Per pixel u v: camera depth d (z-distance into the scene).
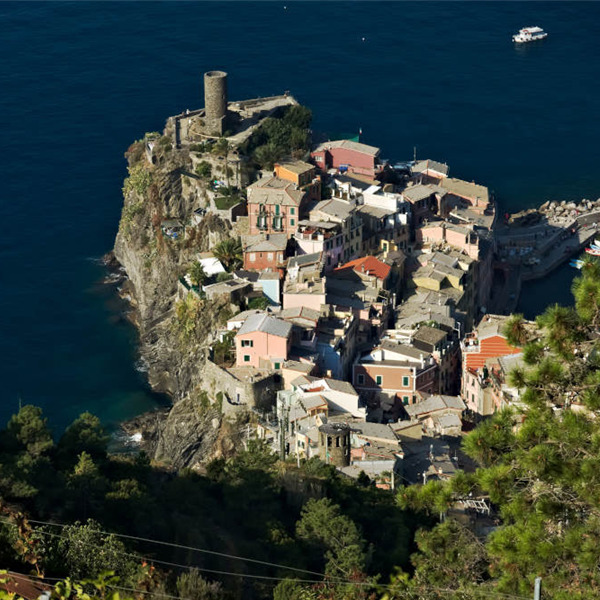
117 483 188.12
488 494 113.38
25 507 172.50
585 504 108.44
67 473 186.75
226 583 168.12
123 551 152.75
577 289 113.00
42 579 127.75
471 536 125.75
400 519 195.12
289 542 181.88
